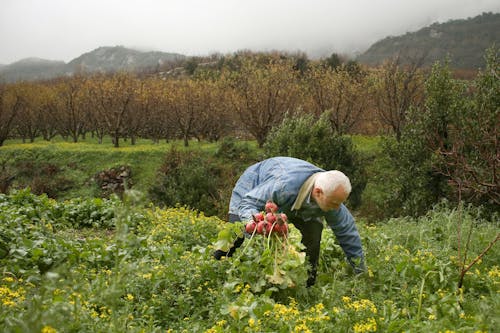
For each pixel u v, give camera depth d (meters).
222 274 5.36
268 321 4.07
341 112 35.84
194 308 4.90
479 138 14.26
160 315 4.74
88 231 9.69
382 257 6.10
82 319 3.79
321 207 5.07
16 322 3.41
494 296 4.69
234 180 28.00
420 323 4.11
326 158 21.11
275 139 22.27
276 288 4.98
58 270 3.23
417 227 8.53
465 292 5.44
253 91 35.91
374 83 32.81
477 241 7.36
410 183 18.03
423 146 17.62
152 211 11.13
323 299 4.99
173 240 8.18
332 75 36.91
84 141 49.75
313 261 5.74
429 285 5.42
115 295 3.62
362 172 22.11
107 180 33.53
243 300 4.44
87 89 47.72
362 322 4.11
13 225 7.95
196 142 42.47
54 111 50.81
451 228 8.07
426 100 18.39
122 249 6.64
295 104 37.00
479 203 13.86
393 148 19.41
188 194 24.62
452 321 4.25
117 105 42.44
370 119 37.62
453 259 6.11
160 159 34.97
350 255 5.64
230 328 4.12
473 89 17.92
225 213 22.78
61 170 35.47
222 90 43.19
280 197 5.11
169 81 51.03
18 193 10.55
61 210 10.41
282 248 5.05
